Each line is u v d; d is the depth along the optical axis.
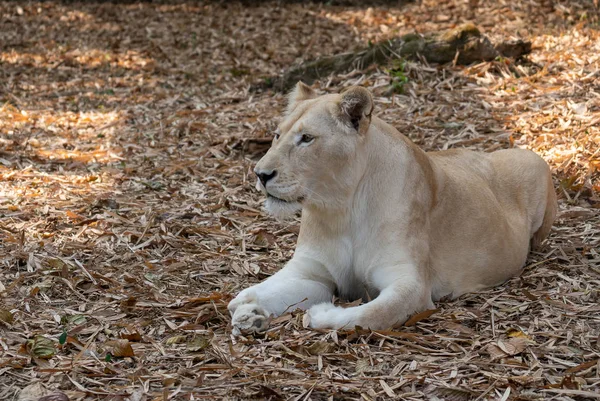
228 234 10.45
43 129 15.95
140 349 7.16
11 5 27.84
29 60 22.17
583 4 22.62
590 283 8.63
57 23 26.06
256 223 10.95
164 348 7.20
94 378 6.62
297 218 11.08
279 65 20.98
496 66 16.88
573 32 19.58
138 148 14.51
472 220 8.65
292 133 7.67
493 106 15.19
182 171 13.24
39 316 7.92
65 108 17.84
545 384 6.43
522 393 6.29
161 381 6.53
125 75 20.77
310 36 23.53
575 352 6.98
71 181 12.62
